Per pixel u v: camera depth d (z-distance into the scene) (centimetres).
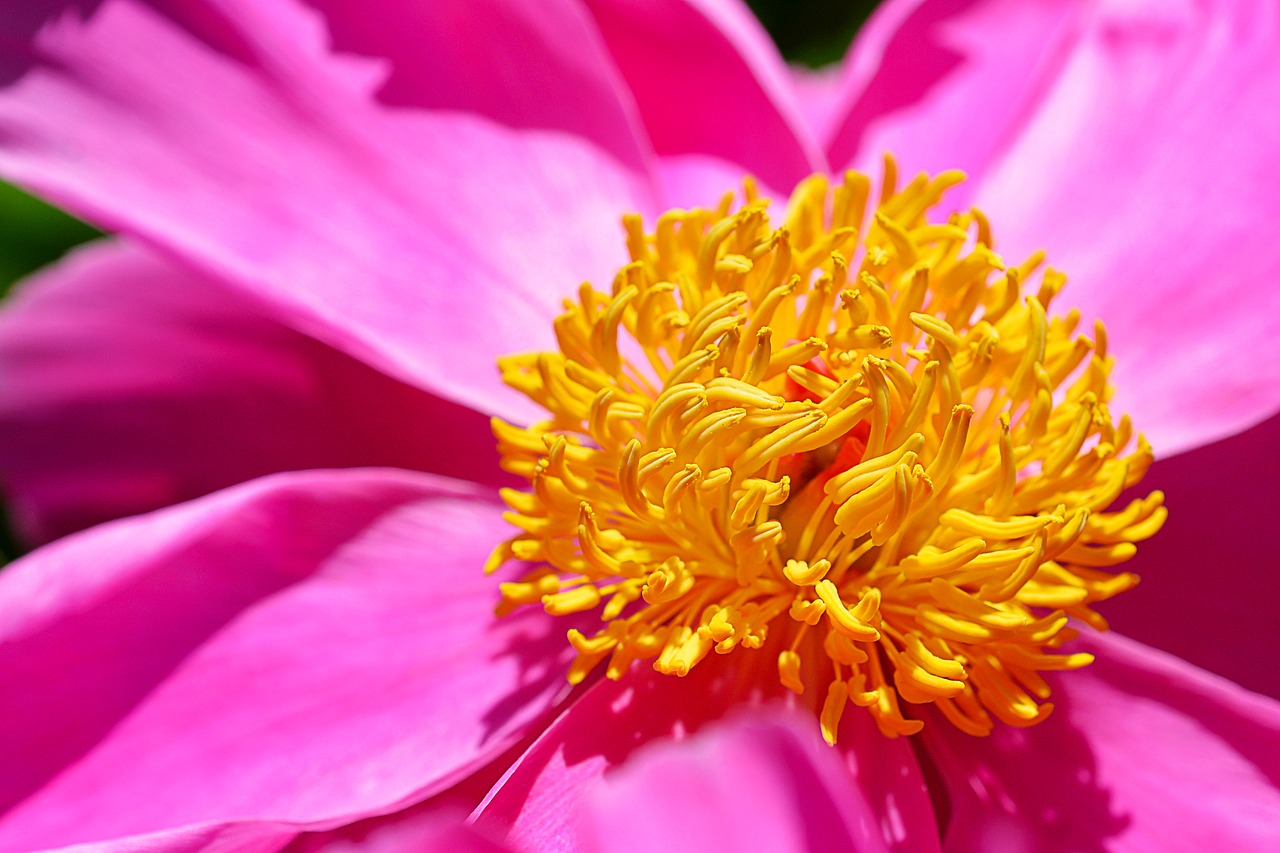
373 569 25
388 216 26
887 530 23
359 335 25
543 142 27
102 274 27
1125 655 24
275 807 24
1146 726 24
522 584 24
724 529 24
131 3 26
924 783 24
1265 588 25
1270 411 25
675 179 27
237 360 27
